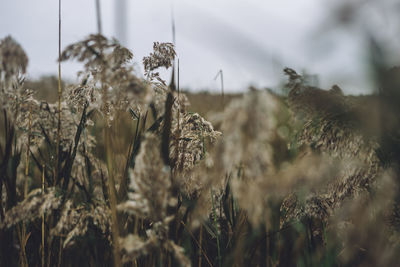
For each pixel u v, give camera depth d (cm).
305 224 113
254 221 73
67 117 128
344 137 86
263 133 68
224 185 100
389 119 74
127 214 109
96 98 103
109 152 99
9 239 109
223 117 69
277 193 72
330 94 84
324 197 95
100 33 87
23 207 100
